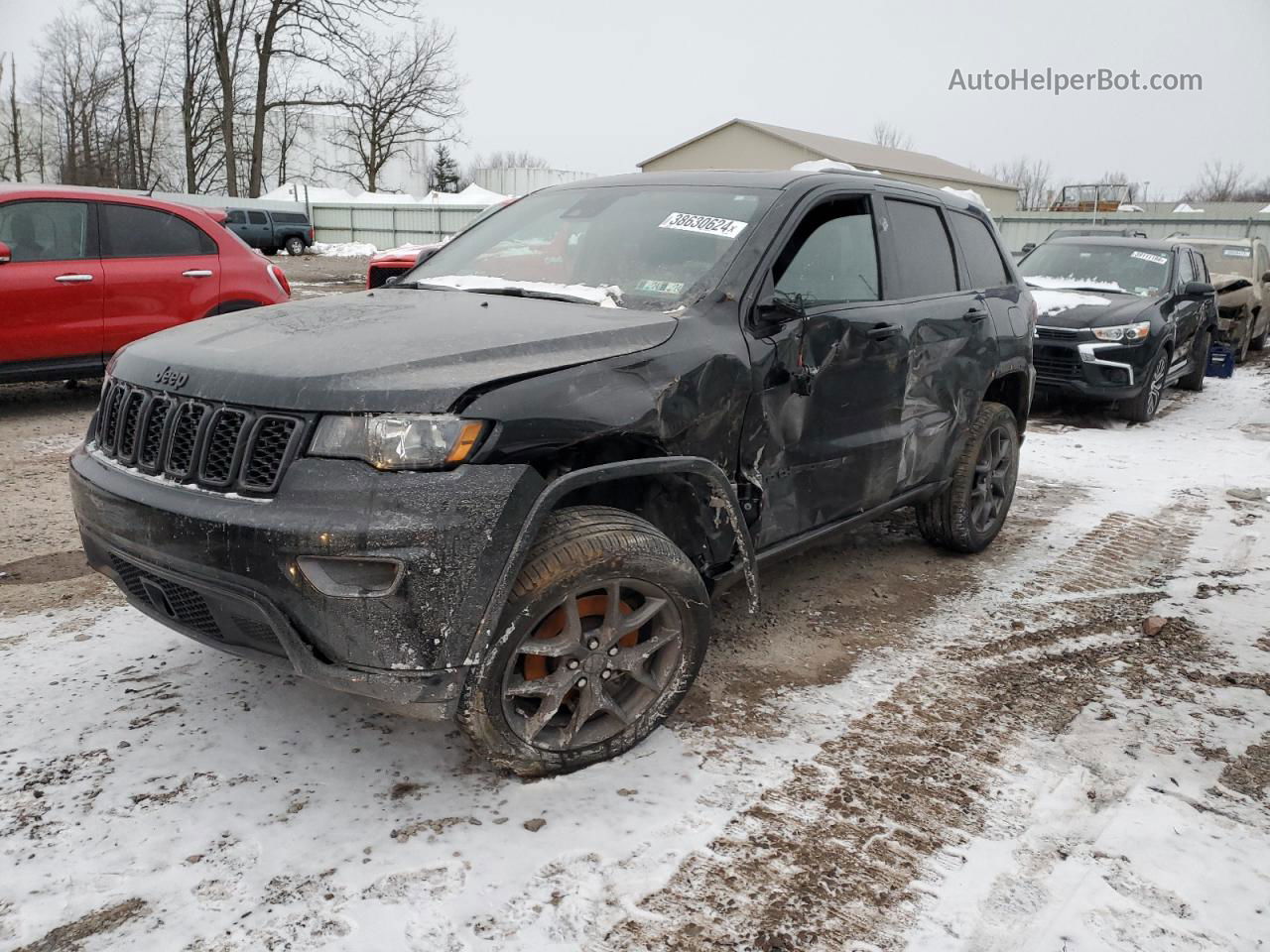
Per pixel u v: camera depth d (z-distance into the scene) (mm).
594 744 2703
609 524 2531
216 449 2404
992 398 4840
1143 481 6676
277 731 2863
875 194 3887
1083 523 5574
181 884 2191
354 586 2227
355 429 2254
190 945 2010
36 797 2484
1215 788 2773
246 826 2402
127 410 2686
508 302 3078
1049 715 3188
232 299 7625
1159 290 9648
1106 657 3672
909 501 4156
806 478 3373
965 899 2252
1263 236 24750
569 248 3500
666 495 2963
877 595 4262
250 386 2379
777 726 3037
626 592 2680
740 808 2576
